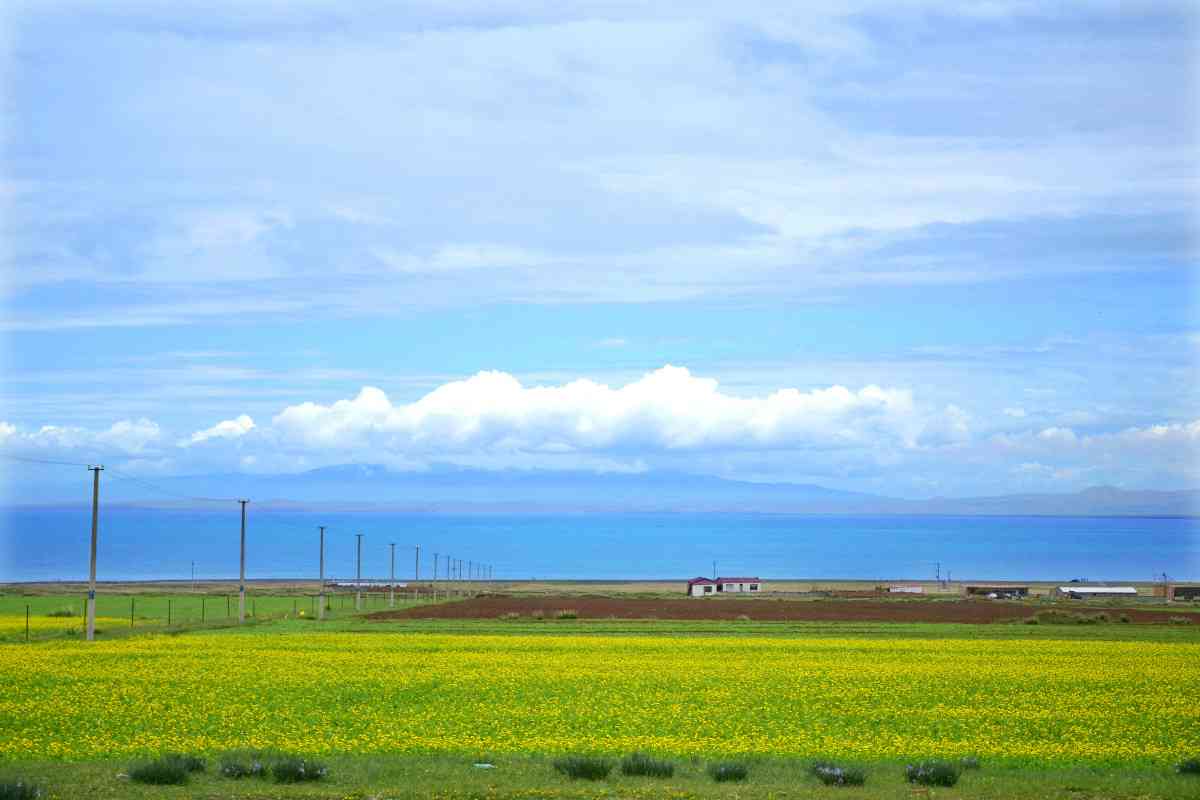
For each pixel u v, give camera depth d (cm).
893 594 17875
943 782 2802
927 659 6022
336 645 6800
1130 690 4722
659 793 2625
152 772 2712
